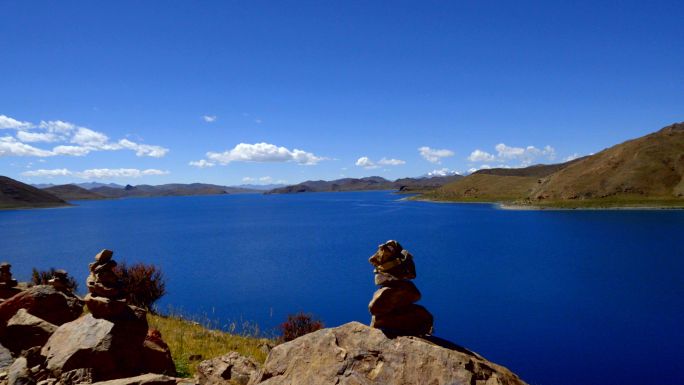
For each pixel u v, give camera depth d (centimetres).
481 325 3900
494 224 15012
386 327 711
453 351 640
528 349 3222
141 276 2484
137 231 15288
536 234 11825
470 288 5506
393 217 19475
